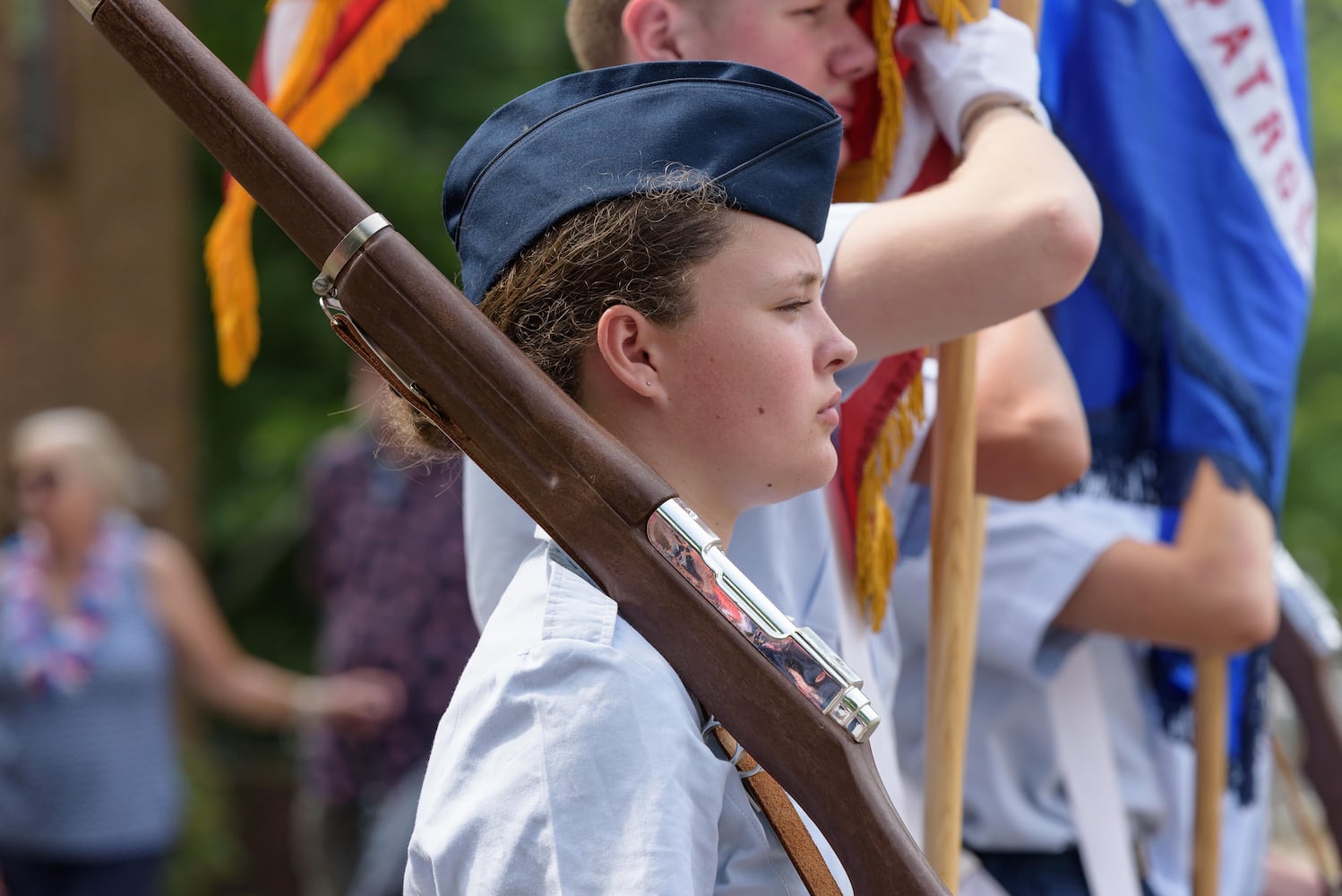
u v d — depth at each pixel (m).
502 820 3.05
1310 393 24.55
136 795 11.77
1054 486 5.18
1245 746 6.85
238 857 18.19
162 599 12.05
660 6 4.53
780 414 3.39
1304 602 7.69
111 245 17.42
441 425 3.30
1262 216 6.02
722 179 3.37
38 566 11.73
